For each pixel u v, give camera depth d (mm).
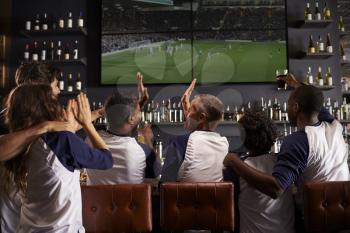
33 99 1222
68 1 4688
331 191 1361
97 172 1610
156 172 1754
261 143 1486
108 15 4590
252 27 4492
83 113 1291
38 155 1159
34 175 1154
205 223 1391
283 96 4488
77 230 1210
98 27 4641
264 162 1471
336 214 1359
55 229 1142
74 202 1196
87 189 1385
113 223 1376
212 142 1614
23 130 1155
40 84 1277
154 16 4566
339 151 1464
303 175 1464
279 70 4426
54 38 4629
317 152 1395
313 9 4539
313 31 4527
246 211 1472
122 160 1593
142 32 4559
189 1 4551
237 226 1531
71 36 4637
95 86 4598
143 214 1387
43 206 1153
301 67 4492
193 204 1398
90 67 4621
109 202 1384
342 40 4523
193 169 1588
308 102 1495
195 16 4535
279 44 4465
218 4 4531
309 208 1355
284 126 4336
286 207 1470
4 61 4598
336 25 4527
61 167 1164
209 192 1395
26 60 4477
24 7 4691
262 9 4500
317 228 1351
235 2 4520
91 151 1223
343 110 4293
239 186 1497
